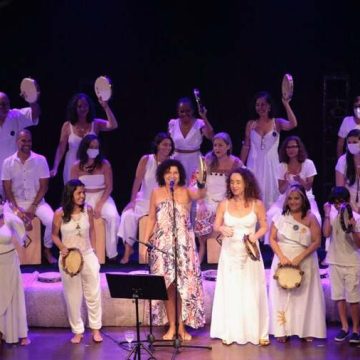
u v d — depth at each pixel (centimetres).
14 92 1970
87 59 1970
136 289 1260
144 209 1647
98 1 1950
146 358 1365
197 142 1714
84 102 1702
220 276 1437
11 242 1429
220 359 1359
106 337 1468
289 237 1431
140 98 1991
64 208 1422
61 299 1511
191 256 1430
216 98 1986
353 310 1438
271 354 1383
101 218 1642
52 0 1945
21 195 1664
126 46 1969
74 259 1406
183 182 1441
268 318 1440
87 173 1648
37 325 1523
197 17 1958
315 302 1441
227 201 1434
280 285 1413
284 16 1950
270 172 1700
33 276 1573
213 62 1975
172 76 1983
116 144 2003
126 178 2014
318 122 1977
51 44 1959
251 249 1407
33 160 1661
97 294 1441
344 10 1938
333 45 1952
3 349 1420
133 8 1953
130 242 1655
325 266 1634
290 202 1434
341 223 1412
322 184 1970
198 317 1430
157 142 1650
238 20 1955
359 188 1599
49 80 1972
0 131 1725
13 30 1948
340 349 1405
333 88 1934
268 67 1969
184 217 1432
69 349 1414
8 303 1420
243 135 1994
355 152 1580
